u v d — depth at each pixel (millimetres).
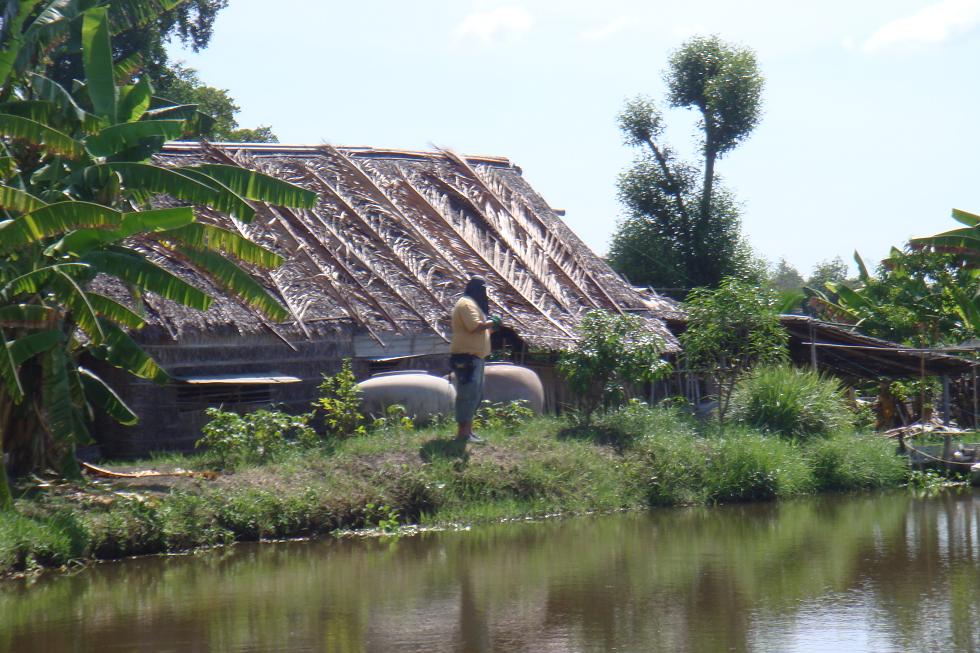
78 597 11945
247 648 9656
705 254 47281
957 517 18125
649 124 47719
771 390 24766
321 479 17125
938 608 11000
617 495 19172
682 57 47125
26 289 15125
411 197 28781
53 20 18516
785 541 15539
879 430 31578
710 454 21016
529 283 27547
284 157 28078
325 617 10852
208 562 14039
